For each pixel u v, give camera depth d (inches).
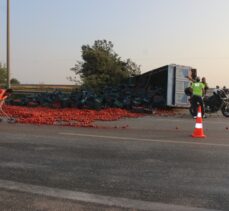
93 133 567.5
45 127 639.1
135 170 350.6
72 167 360.5
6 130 591.8
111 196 281.7
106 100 1010.7
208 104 903.7
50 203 266.2
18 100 1086.4
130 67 1600.6
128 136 541.3
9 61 1112.2
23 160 385.7
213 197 280.5
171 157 401.4
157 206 262.1
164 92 1042.7
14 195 282.8
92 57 1640.0
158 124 716.0
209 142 498.3
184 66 1056.2
